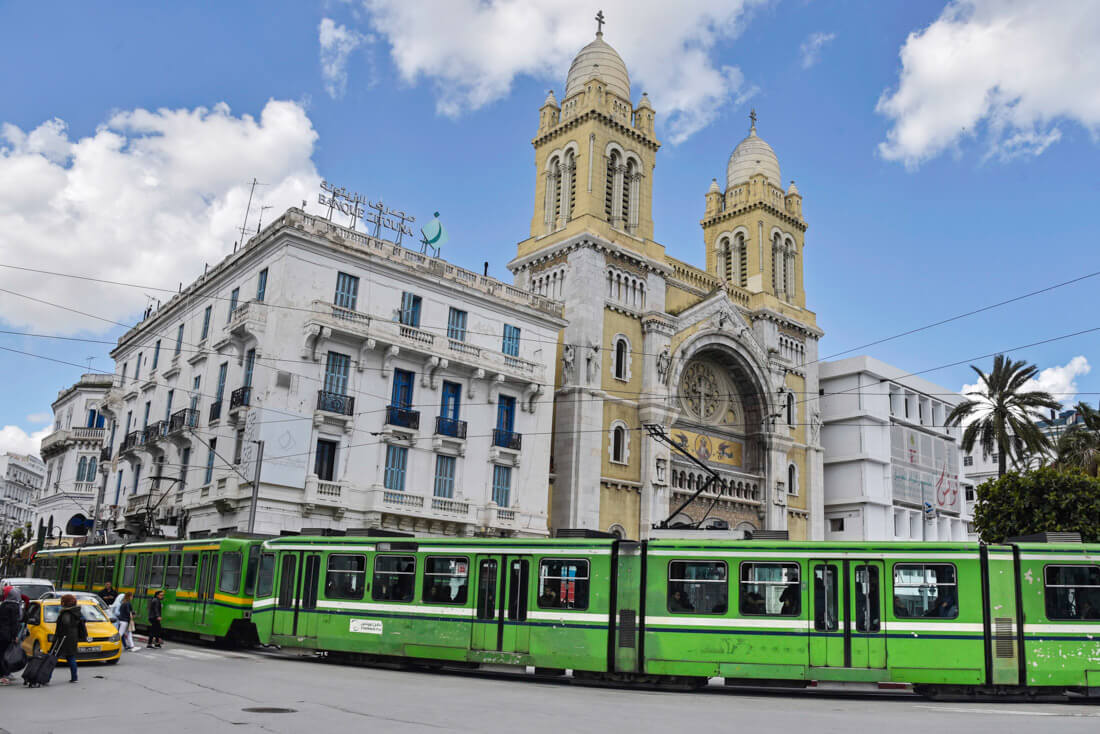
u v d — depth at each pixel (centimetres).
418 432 4322
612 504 5378
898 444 7581
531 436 4853
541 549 2456
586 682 2383
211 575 3153
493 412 4684
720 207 7562
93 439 6919
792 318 7044
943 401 8319
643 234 6053
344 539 2741
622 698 2014
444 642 2502
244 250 4369
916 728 1549
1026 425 5188
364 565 2683
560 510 5178
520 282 6034
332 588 2716
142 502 4862
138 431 5300
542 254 5834
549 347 5069
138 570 3753
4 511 15325
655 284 5997
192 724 1442
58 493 6862
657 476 5575
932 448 8038
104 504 5788
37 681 1958
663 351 5791
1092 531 3909
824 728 1541
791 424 6844
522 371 4825
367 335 4172
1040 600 2178
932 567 2220
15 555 7881
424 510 4259
